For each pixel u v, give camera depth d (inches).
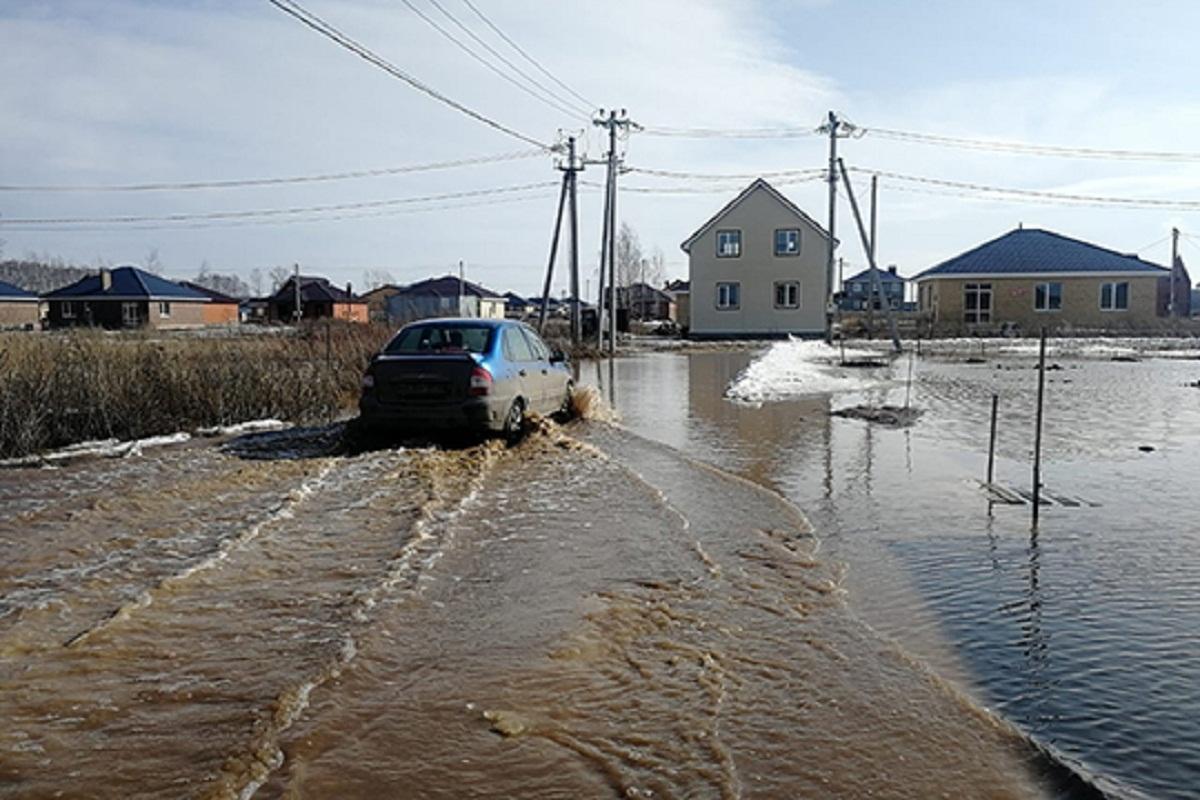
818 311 1861.5
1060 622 185.3
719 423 502.9
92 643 170.2
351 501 292.0
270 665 160.7
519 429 430.0
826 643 173.2
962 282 1910.7
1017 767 127.4
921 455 391.9
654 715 142.5
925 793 120.4
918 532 258.4
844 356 1181.7
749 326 1886.1
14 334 536.1
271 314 2930.6
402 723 139.1
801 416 535.2
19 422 394.6
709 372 934.4
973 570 221.3
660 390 719.7
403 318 1347.2
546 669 159.6
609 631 178.2
